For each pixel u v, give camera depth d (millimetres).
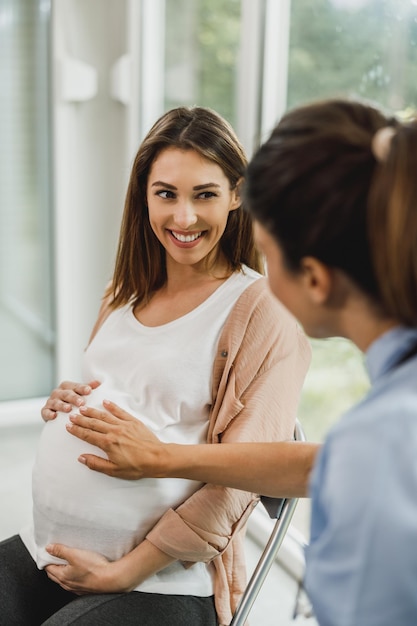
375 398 732
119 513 1252
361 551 672
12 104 2924
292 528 2344
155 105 3000
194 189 1260
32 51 2906
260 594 2154
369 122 761
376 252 715
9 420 3113
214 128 1267
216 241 1312
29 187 3025
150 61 2971
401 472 664
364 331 797
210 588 1291
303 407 2314
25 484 2672
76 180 3064
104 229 3156
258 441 1245
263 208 787
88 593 1259
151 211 1313
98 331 1481
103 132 3066
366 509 670
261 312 1282
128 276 1438
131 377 1342
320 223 741
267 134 865
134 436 1225
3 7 2826
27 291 3117
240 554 1344
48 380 3230
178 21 2770
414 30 1791
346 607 688
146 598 1237
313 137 752
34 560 1370
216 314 1312
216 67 2594
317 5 2135
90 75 2943
